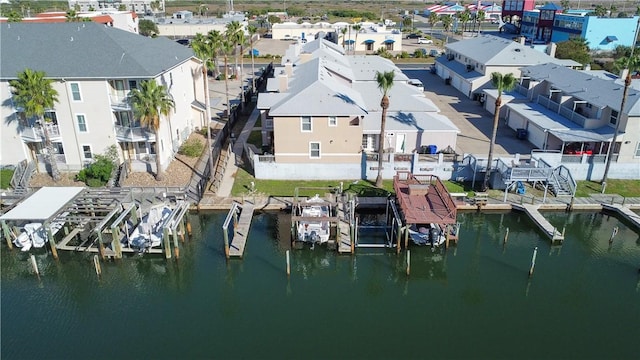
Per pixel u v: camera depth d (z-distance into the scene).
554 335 25.48
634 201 37.31
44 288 29.36
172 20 125.81
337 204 34.84
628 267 31.67
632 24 93.88
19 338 25.06
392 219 34.97
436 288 29.89
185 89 47.94
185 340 25.00
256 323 26.45
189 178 39.78
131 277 30.72
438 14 166.38
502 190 39.12
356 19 159.62
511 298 28.70
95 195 34.94
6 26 41.03
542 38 107.00
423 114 44.59
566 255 32.94
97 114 38.28
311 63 50.34
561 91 49.09
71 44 39.53
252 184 38.03
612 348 24.50
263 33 135.38
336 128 38.97
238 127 53.84
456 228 32.84
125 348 24.38
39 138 38.66
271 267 31.31
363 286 30.22
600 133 41.59
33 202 33.03
